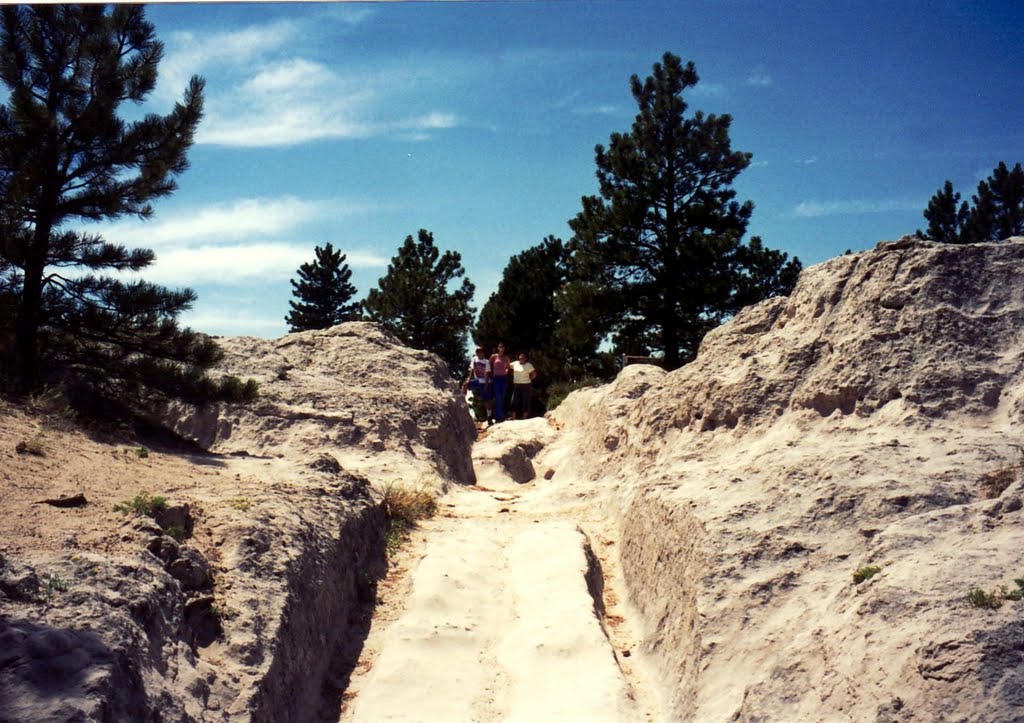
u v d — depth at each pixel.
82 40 13.70
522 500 16.50
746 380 12.66
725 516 9.57
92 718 5.62
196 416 17.25
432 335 41.59
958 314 11.07
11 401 12.42
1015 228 43.31
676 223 34.84
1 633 6.04
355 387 19.70
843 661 6.62
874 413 10.87
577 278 36.72
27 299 13.65
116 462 11.04
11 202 12.99
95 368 14.16
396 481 15.42
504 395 26.39
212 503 10.05
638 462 14.67
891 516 8.62
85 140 13.77
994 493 8.46
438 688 9.20
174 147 14.14
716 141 34.44
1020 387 10.21
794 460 10.37
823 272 13.20
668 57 34.66
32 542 7.55
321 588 9.87
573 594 11.12
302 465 13.52
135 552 7.84
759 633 8.00
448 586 11.43
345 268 60.53
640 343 35.62
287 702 8.02
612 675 9.23
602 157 35.75
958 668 5.77
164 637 7.16
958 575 6.69
